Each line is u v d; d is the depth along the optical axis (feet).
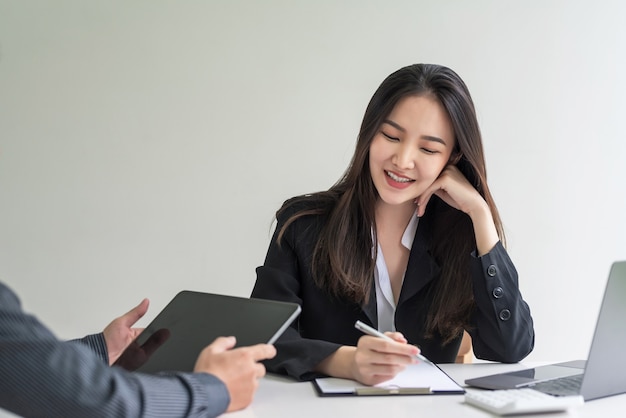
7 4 9.23
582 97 10.45
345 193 5.70
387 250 5.85
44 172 9.39
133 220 9.57
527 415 3.78
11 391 3.10
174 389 3.38
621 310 4.03
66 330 9.46
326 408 3.88
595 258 10.59
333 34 9.85
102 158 9.48
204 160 9.68
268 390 4.27
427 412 3.81
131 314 4.81
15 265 9.36
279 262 5.80
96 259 9.51
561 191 10.48
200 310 4.43
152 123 9.56
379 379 4.27
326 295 5.70
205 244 9.72
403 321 5.67
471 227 5.70
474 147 5.49
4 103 9.27
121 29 9.45
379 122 5.33
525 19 10.27
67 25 9.36
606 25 10.43
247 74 9.71
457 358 6.50
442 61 10.11
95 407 3.12
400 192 5.37
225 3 9.63
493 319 5.35
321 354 4.55
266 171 9.80
